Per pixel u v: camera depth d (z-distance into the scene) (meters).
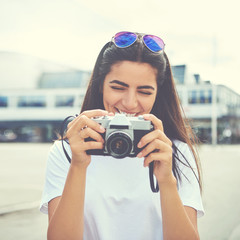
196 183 1.55
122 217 1.46
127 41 1.38
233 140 39.69
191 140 1.89
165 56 1.71
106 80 1.49
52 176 1.50
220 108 34.41
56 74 47.31
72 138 1.32
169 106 1.72
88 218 1.47
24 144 35.09
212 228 4.85
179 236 1.32
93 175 1.51
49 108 39.53
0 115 41.28
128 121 1.36
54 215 1.31
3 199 6.84
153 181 1.43
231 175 10.79
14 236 4.52
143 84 1.42
